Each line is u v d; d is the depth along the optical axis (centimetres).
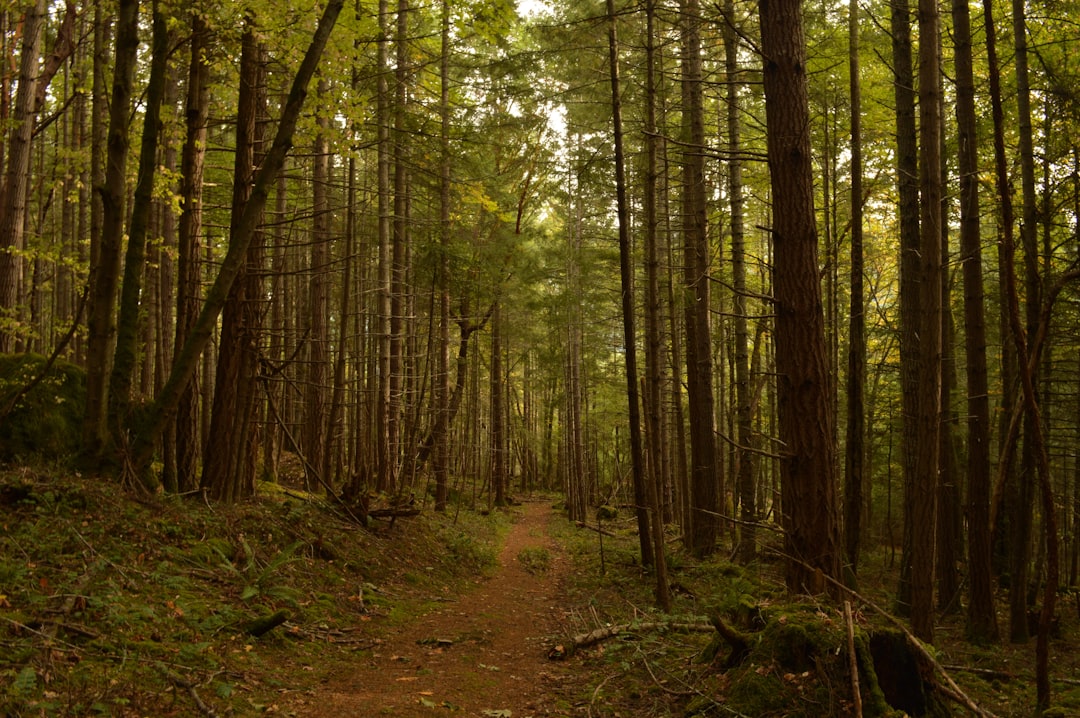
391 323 1995
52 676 406
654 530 971
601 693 592
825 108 1495
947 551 1216
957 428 1492
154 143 806
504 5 909
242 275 983
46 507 655
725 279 1816
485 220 2239
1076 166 1141
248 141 990
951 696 515
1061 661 941
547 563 1543
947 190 1301
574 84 1366
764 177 1672
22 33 1254
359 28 945
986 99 1309
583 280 2030
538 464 5325
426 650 728
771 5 661
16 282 1166
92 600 522
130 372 821
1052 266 1187
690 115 1464
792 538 638
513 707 560
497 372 2594
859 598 571
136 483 797
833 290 1708
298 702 493
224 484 966
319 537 973
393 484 1941
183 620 571
